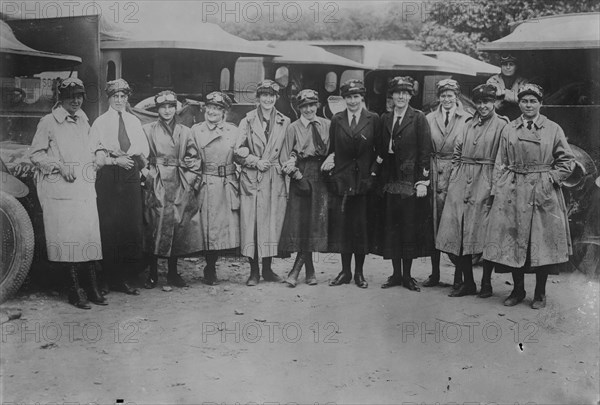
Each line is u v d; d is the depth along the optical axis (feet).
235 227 22.03
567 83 22.34
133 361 17.70
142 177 21.52
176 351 18.22
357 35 21.95
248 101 21.90
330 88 21.90
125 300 20.97
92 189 21.03
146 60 21.59
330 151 21.81
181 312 20.24
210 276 22.13
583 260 22.93
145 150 21.50
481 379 17.38
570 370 17.89
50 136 20.93
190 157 21.71
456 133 21.77
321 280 22.21
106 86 21.40
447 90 21.76
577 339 19.43
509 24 22.11
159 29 21.59
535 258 20.77
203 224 21.88
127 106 21.50
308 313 20.33
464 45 22.06
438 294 21.75
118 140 21.30
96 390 16.38
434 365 18.01
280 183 21.95
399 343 18.99
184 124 21.72
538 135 20.98
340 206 21.80
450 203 21.83
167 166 21.62
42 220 21.01
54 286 21.45
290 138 21.90
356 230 21.79
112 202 21.29
